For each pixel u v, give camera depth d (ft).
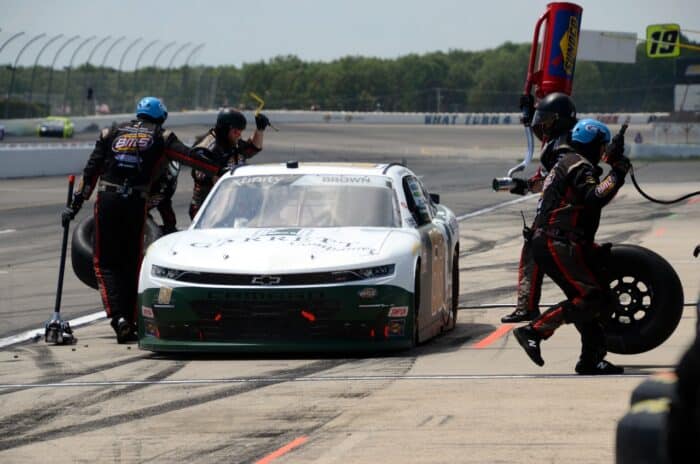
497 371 65.05
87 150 355.77
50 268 131.95
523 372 64.59
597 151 62.90
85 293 110.52
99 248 81.87
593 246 62.80
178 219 194.59
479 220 185.88
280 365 69.00
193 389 62.23
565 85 100.99
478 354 71.56
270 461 46.42
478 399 57.06
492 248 143.54
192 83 640.58
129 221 81.46
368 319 69.97
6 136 520.42
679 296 66.59
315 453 47.44
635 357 69.97
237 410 56.49
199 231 78.54
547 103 75.66
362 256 71.10
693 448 22.04
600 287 62.18
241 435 51.26
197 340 71.56
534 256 63.16
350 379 63.62
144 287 73.20
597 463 44.04
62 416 56.54
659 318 66.39
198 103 646.74
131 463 47.06
